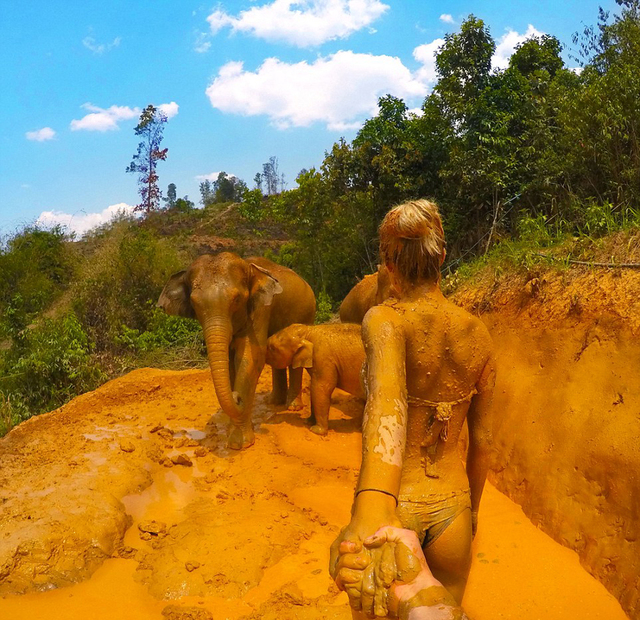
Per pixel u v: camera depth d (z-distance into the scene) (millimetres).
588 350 5316
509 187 11523
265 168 65125
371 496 1857
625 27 9164
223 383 6539
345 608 4004
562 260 6387
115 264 15188
